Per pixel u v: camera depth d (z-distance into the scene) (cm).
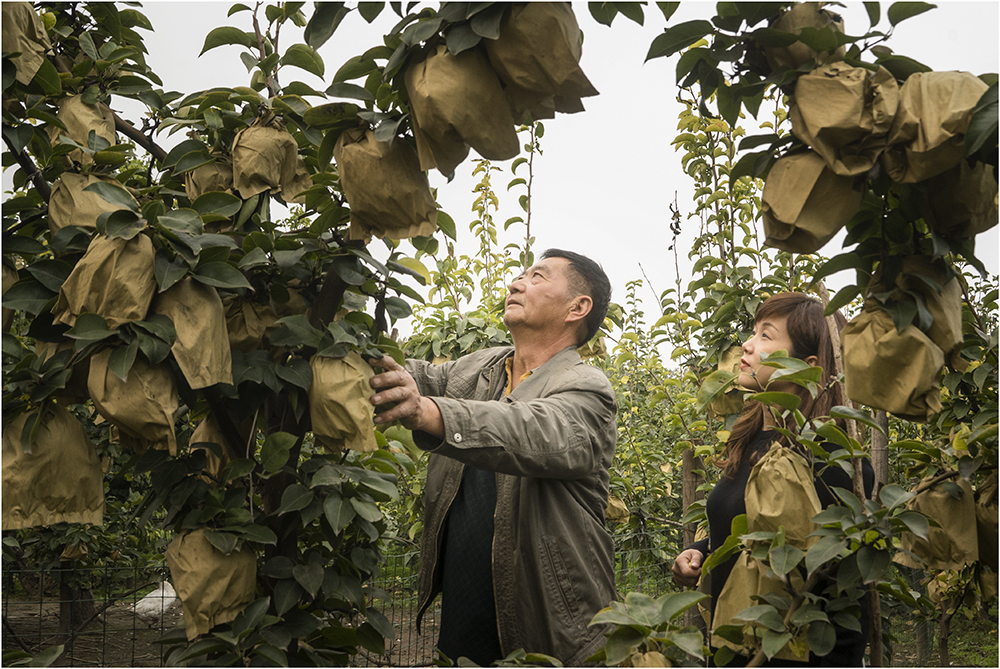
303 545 175
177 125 167
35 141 145
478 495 206
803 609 126
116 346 129
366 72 138
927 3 109
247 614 139
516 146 129
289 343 143
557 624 187
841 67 116
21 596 505
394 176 133
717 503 193
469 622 201
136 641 430
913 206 124
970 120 104
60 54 168
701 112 133
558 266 233
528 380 213
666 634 123
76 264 134
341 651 161
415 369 238
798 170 118
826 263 131
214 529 139
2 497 125
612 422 201
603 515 212
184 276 134
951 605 206
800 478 135
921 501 139
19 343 138
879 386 119
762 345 191
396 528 367
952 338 120
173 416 131
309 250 148
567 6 121
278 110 153
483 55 124
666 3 125
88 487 137
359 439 139
